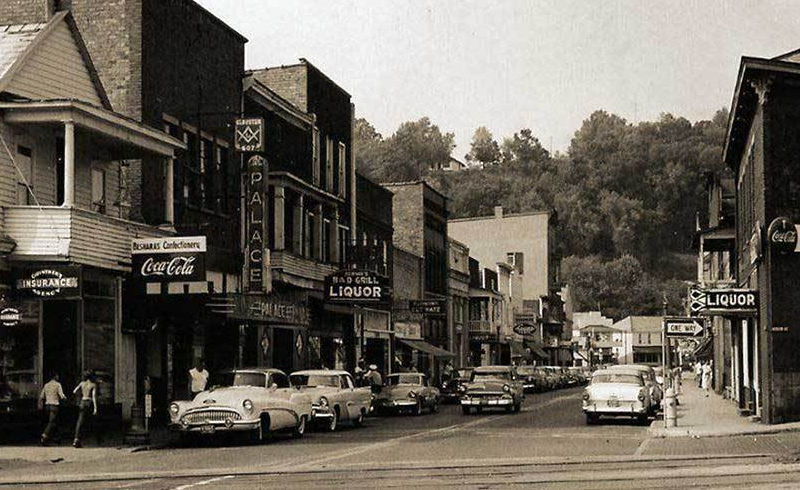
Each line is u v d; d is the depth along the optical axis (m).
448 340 70.56
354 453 21.03
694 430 26.44
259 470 17.48
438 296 68.12
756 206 30.84
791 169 28.80
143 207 30.17
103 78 30.31
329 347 47.47
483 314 81.06
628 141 159.25
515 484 14.98
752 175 33.25
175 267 26.47
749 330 34.31
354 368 50.00
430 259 66.69
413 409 37.44
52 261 23.84
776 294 28.30
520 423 31.88
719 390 52.53
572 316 142.88
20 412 23.52
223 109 35.94
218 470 17.64
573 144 167.00
